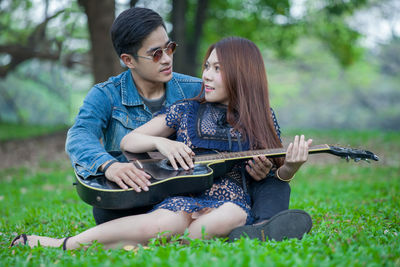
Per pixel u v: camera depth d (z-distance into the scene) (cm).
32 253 264
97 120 353
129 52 353
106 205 286
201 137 320
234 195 309
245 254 222
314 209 448
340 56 2128
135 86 374
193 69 1723
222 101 331
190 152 304
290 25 1919
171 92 382
